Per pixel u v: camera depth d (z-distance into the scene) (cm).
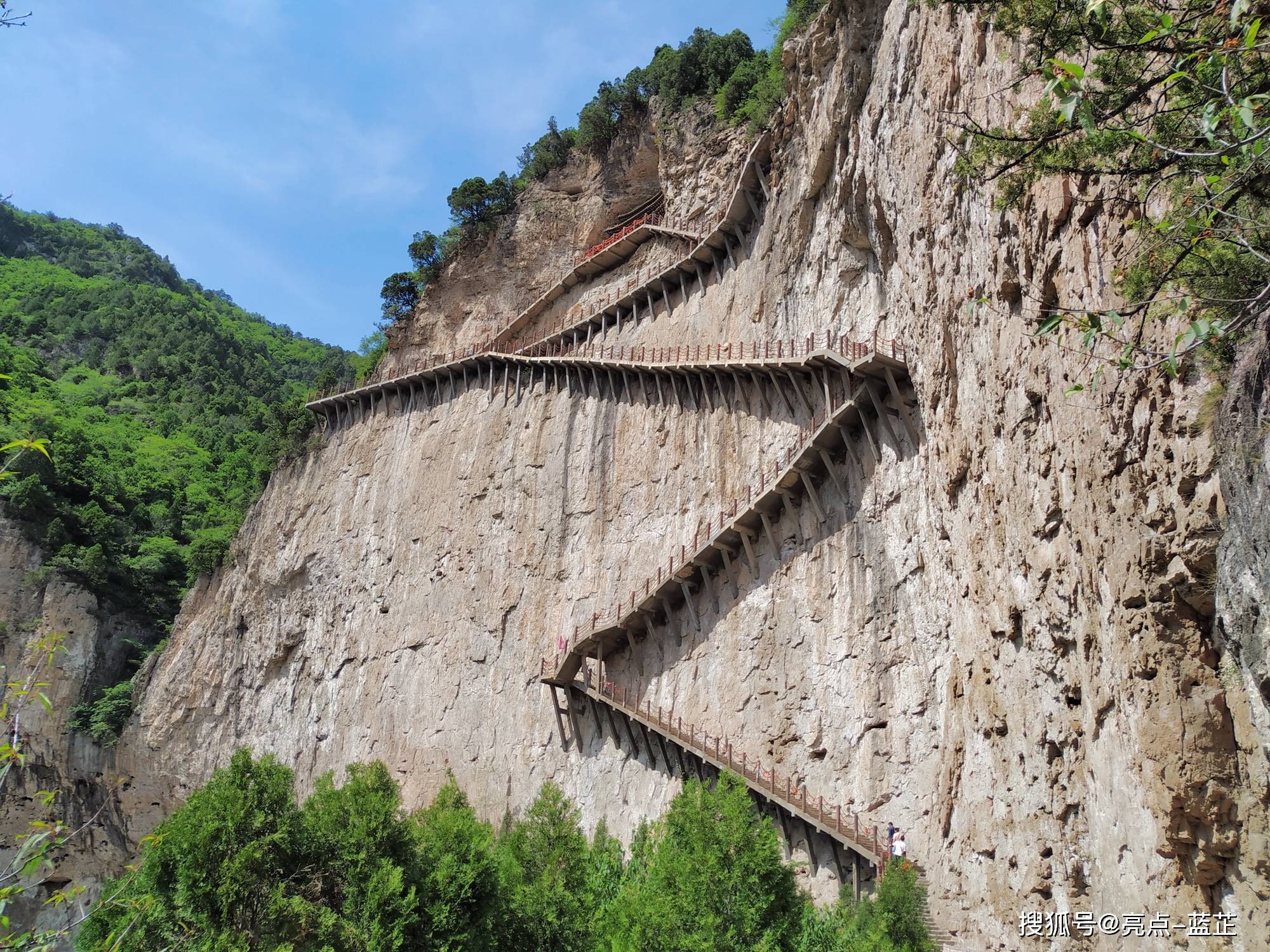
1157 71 1189
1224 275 1133
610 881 2536
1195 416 1384
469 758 4234
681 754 3372
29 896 5466
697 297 4369
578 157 5738
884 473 3070
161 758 5919
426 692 4619
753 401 3772
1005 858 2094
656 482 4081
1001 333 2144
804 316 3628
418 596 4925
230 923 1845
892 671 2883
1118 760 1659
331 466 5934
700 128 4872
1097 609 1717
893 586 2958
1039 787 1970
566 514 4416
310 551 5678
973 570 2336
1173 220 1204
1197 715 1441
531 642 4256
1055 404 1844
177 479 8256
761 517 3416
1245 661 1234
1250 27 891
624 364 4384
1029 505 1984
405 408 5709
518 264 5756
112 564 6788
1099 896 1723
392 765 4566
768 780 3027
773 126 4038
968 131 1304
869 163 3119
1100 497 1661
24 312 11544
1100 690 1717
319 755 5034
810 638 3144
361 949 1884
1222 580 1269
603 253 5097
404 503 5275
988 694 2238
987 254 2200
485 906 2055
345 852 2028
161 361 10331
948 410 2514
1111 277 1594
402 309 6469
